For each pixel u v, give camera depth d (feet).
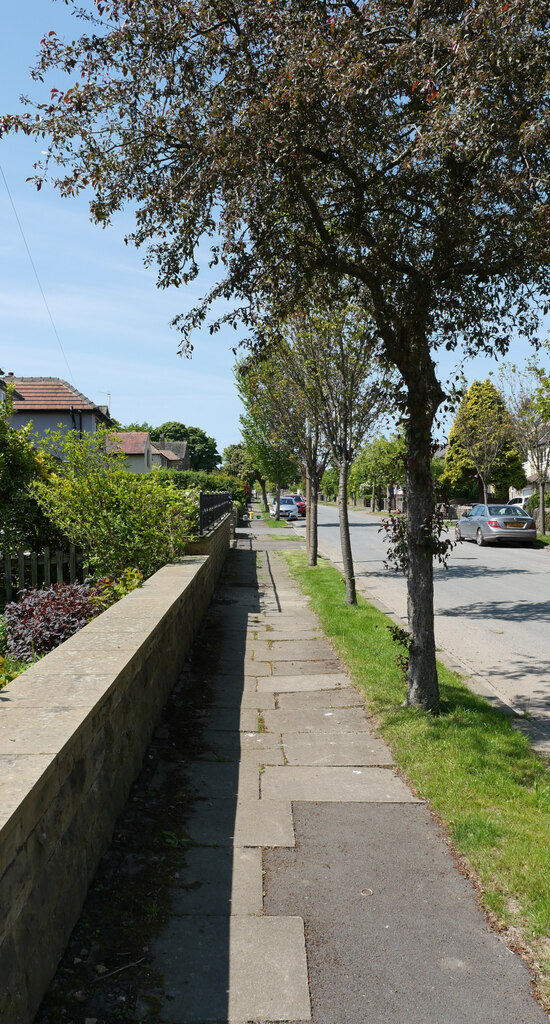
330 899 10.99
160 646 18.94
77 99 18.67
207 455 353.10
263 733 18.51
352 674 23.70
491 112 15.62
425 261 20.22
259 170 18.58
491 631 33.09
